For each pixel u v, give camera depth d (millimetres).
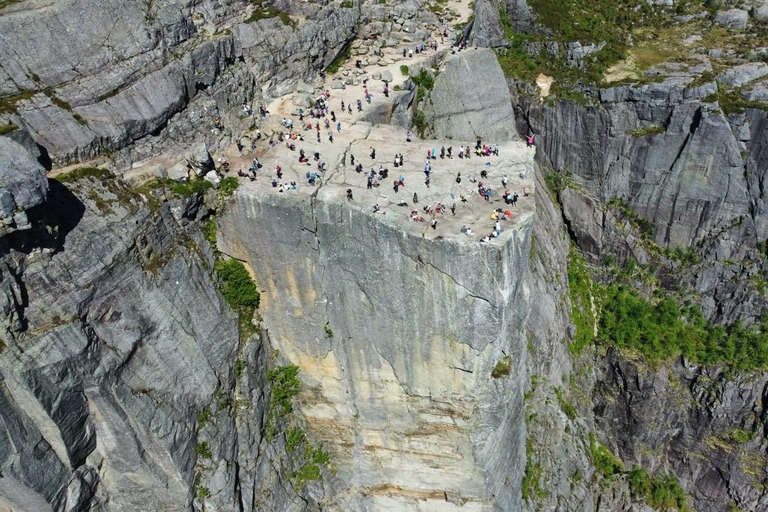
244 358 39094
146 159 37219
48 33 34188
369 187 36906
